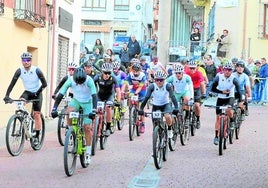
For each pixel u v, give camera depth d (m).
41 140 16.50
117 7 61.56
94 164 14.42
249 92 19.97
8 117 21.36
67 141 12.58
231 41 41.53
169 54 38.94
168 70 26.08
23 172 13.22
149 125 22.66
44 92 25.19
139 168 14.03
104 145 16.80
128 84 19.97
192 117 19.67
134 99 18.75
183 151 16.75
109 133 16.78
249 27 40.75
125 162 14.80
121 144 17.78
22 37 22.56
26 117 15.62
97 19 61.69
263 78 32.72
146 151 16.61
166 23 36.38
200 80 19.75
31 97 16.00
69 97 17.22
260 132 21.36
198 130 21.47
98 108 15.94
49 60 25.72
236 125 19.05
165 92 15.23
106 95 17.22
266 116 27.00
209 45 45.22
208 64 32.38
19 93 22.23
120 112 20.67
